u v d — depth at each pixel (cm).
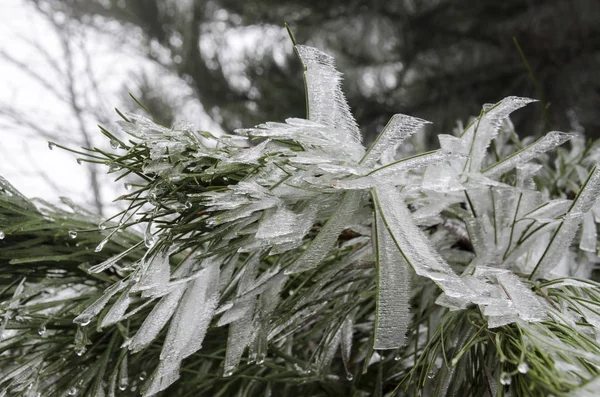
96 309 49
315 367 54
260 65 276
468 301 48
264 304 50
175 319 49
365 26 265
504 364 46
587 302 49
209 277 50
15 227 53
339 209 49
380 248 48
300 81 262
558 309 49
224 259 51
